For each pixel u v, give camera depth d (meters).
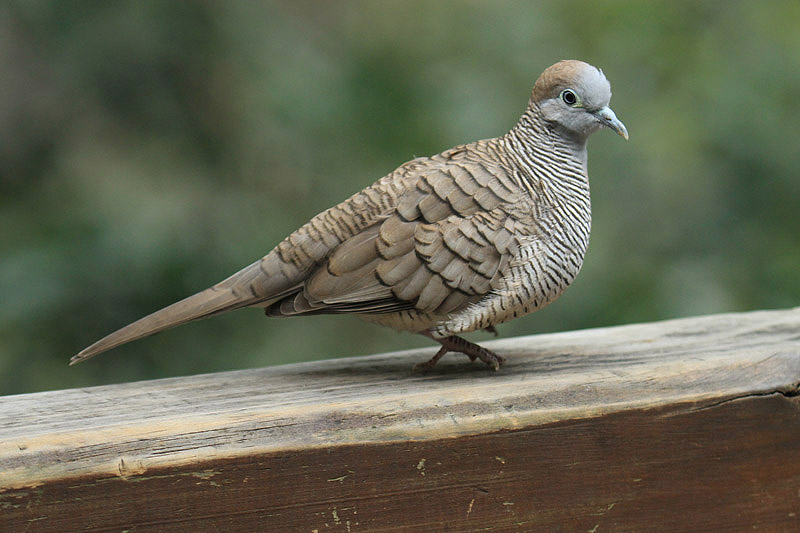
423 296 5.61
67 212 12.13
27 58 12.74
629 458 5.13
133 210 11.78
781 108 12.63
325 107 12.57
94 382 11.69
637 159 12.40
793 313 6.93
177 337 11.87
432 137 12.30
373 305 5.68
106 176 12.37
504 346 6.38
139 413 4.72
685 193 12.73
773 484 5.39
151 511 4.34
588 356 5.98
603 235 12.53
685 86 12.99
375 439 4.68
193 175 12.57
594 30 13.14
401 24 13.59
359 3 13.77
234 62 12.91
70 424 4.52
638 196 12.74
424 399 4.84
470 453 4.84
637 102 12.90
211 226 12.16
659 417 5.16
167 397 5.10
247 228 12.34
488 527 4.91
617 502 5.13
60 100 12.86
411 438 4.73
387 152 12.45
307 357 12.23
